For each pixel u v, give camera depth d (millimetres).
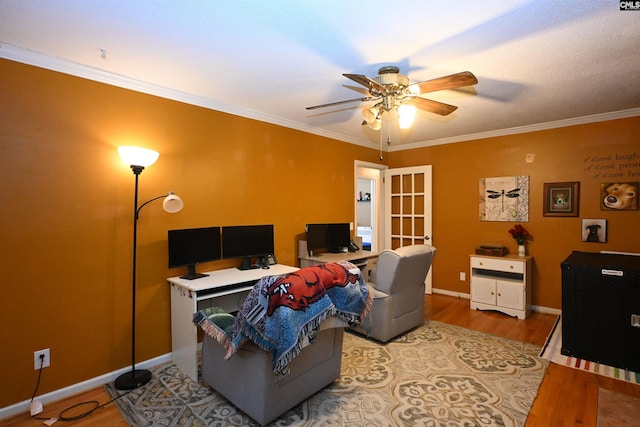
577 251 3812
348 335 3402
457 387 2398
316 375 2234
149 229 2766
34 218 2205
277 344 1740
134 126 2668
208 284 2590
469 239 4730
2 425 2027
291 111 3555
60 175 2309
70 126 2346
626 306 2670
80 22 1838
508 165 4359
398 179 5391
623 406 2168
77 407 2203
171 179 2902
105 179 2516
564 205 3957
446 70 2488
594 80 2682
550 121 3947
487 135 4500
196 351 2494
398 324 3281
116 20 1822
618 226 3631
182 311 2656
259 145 3613
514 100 3174
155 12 1746
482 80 2684
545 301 4129
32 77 2186
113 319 2559
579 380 2508
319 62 2359
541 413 2100
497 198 4457
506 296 4012
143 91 2721
